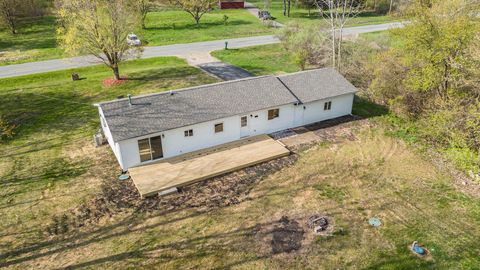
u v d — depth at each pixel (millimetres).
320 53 36906
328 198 16828
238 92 22484
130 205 16266
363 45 35031
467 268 12953
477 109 19812
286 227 14914
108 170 19031
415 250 13711
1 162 19875
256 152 20438
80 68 36594
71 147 21531
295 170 19094
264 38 50156
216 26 57781
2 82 32250
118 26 30406
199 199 16719
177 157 19938
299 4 65938
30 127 24172
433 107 22953
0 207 16094
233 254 13516
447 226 15062
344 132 23406
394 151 21047
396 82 25438
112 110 19297
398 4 62125
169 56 41062
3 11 49000
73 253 13562
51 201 16547
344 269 12898
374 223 15203
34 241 14141
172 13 66125
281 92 23281
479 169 18531
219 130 21016
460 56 20781
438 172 18969
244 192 17250
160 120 19281
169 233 14562
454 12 22844
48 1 59594
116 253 13547
